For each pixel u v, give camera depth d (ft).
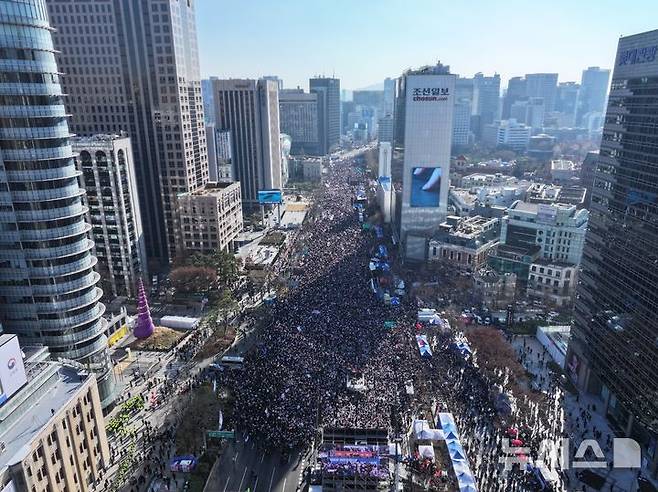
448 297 555.28
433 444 310.04
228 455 306.76
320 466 285.02
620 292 335.67
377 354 405.59
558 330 465.06
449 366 394.93
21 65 306.96
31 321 347.36
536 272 584.81
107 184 524.11
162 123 634.02
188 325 489.26
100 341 370.73
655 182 298.35
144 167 652.48
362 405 340.39
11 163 319.88
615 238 341.21
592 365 371.97
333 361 392.68
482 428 326.44
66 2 597.11
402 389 359.25
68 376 297.33
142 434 332.60
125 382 395.55
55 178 331.57
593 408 367.25
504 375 384.47
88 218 538.47
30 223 329.31
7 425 244.63
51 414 257.34
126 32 600.39
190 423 322.14
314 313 485.56
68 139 344.49
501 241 654.12
